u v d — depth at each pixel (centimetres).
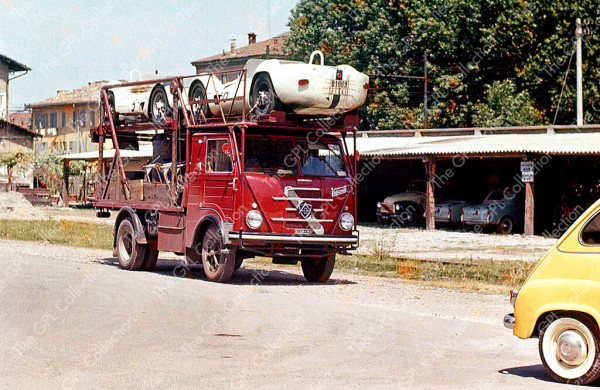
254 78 1466
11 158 6494
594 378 693
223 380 699
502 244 2711
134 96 1770
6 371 716
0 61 7662
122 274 1535
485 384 700
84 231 2975
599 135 3503
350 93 1450
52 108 8631
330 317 1081
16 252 2011
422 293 1462
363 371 750
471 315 1199
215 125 1480
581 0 4725
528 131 3809
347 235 1509
